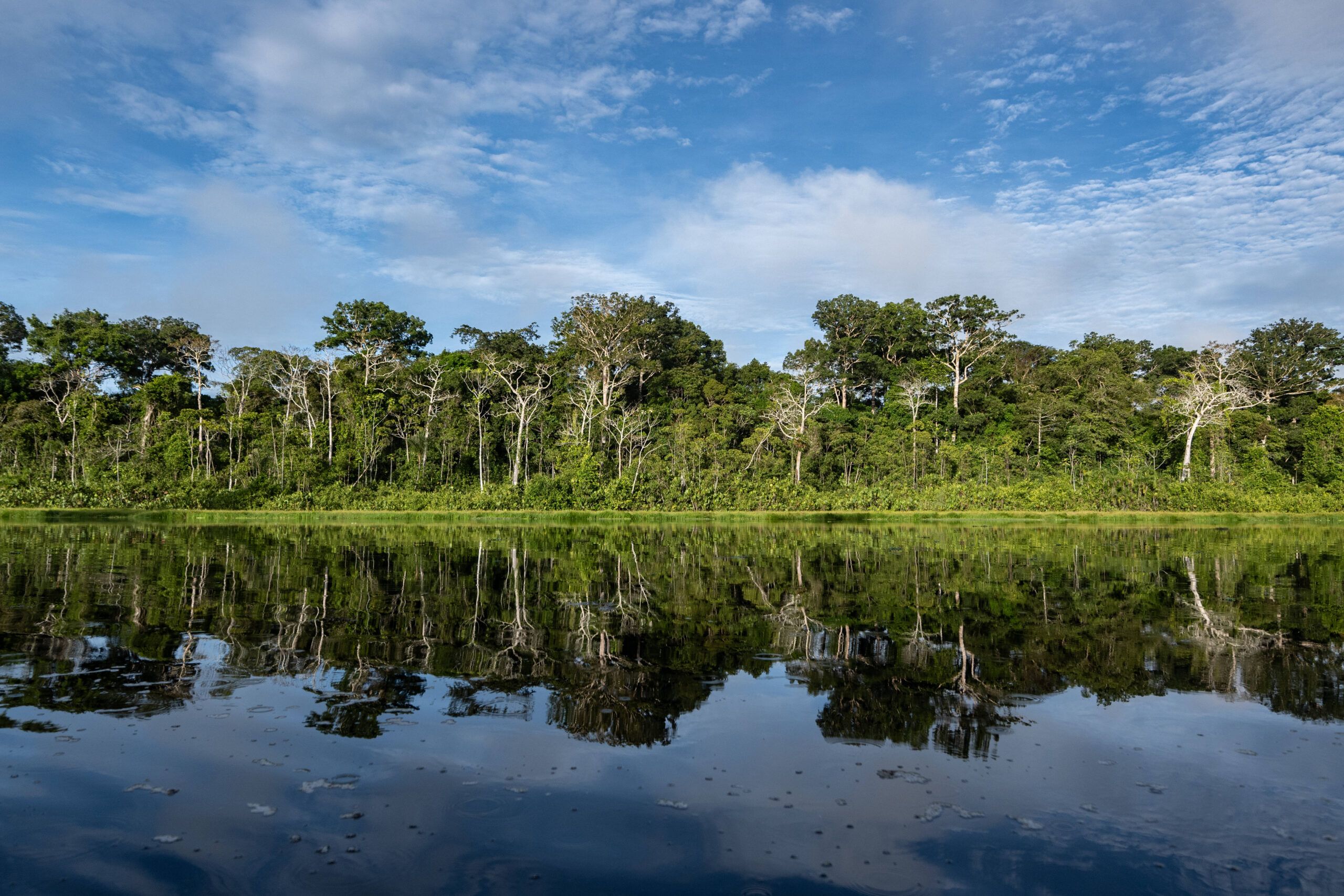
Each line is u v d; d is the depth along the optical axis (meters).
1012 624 9.38
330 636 8.38
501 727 5.46
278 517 37.09
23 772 4.61
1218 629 9.09
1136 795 4.43
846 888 3.43
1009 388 73.44
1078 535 28.22
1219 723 5.66
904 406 67.38
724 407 64.25
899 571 15.54
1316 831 4.01
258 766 4.73
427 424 54.50
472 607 10.47
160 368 69.88
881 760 4.92
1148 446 60.91
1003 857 3.72
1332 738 5.35
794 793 4.42
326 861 3.63
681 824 4.04
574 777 4.62
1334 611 10.41
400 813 4.14
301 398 57.09
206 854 3.69
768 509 44.62
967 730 5.48
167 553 18.41
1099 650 7.93
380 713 5.73
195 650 7.70
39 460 51.75
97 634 8.45
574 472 44.72
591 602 10.99
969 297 72.88
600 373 59.84
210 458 52.41
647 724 5.57
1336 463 54.78
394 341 64.75
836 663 7.33
